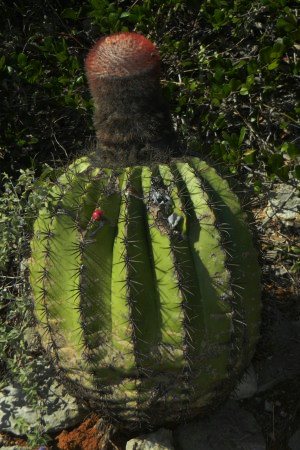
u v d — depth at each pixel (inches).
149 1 154.7
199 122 161.3
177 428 115.1
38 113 160.1
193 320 94.8
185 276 93.3
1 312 134.5
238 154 145.7
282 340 127.6
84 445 115.4
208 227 94.0
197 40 165.8
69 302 98.0
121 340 95.9
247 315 99.7
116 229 95.4
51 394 120.0
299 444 115.9
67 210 96.6
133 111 99.3
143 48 100.0
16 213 122.3
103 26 155.2
